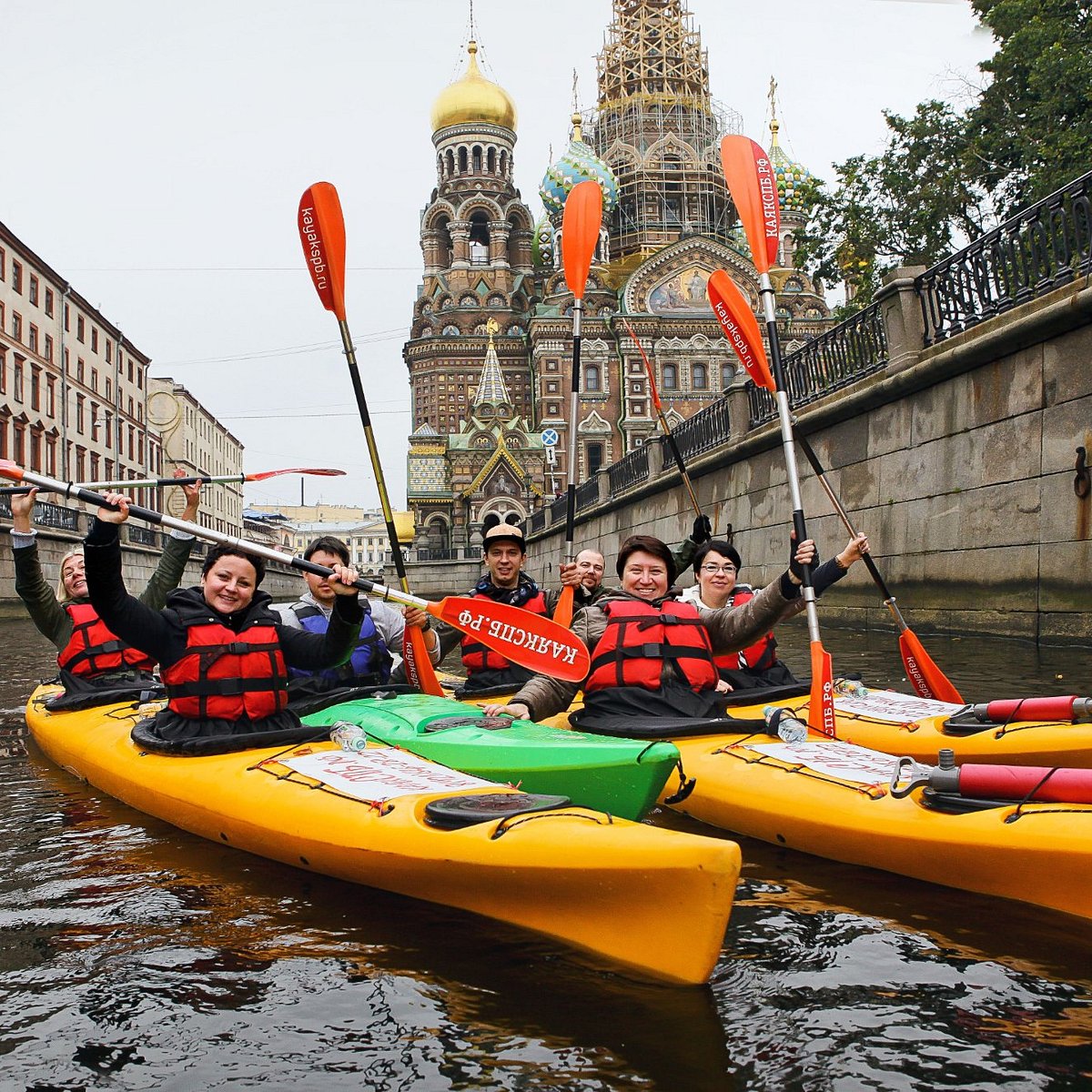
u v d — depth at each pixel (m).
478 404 72.06
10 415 37.81
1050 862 3.46
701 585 6.35
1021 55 22.30
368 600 6.50
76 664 7.06
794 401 16.56
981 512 11.53
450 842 3.52
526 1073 2.66
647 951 3.14
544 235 72.75
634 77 76.44
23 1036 2.95
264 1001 3.12
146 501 58.53
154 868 4.41
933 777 3.91
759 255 6.82
